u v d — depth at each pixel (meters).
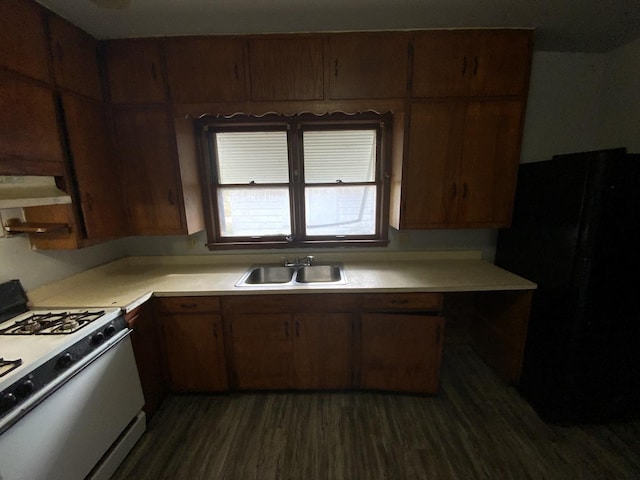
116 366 1.54
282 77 1.86
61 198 1.46
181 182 2.03
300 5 1.52
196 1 1.46
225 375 2.01
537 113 2.25
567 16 1.67
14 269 1.58
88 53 1.74
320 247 2.45
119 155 1.97
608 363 1.65
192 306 1.91
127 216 2.06
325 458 1.59
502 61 1.85
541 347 1.83
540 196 1.84
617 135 2.11
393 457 1.58
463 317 2.62
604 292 1.56
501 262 2.29
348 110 1.91
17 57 1.32
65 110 1.58
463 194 2.03
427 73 1.86
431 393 1.98
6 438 1.00
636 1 1.51
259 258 2.47
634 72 1.98
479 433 1.73
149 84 1.88
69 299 1.73
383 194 2.35
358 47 1.83
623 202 1.48
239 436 1.73
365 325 1.91
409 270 2.19
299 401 2.01
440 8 1.58
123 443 1.59
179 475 1.51
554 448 1.62
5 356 1.14
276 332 1.96
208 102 1.90
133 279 2.09
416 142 1.95
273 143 2.30
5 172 1.28
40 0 1.41
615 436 1.69
